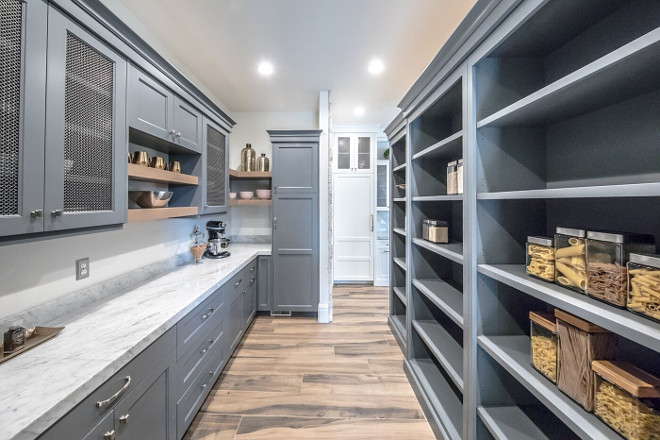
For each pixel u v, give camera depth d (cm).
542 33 106
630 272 74
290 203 326
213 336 196
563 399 90
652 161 85
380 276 461
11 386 85
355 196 457
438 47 228
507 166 125
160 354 131
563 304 85
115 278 178
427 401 178
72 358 101
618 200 97
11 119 93
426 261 225
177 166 213
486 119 120
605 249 81
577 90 84
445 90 154
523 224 128
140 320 134
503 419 120
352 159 453
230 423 173
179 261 255
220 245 296
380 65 257
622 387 74
